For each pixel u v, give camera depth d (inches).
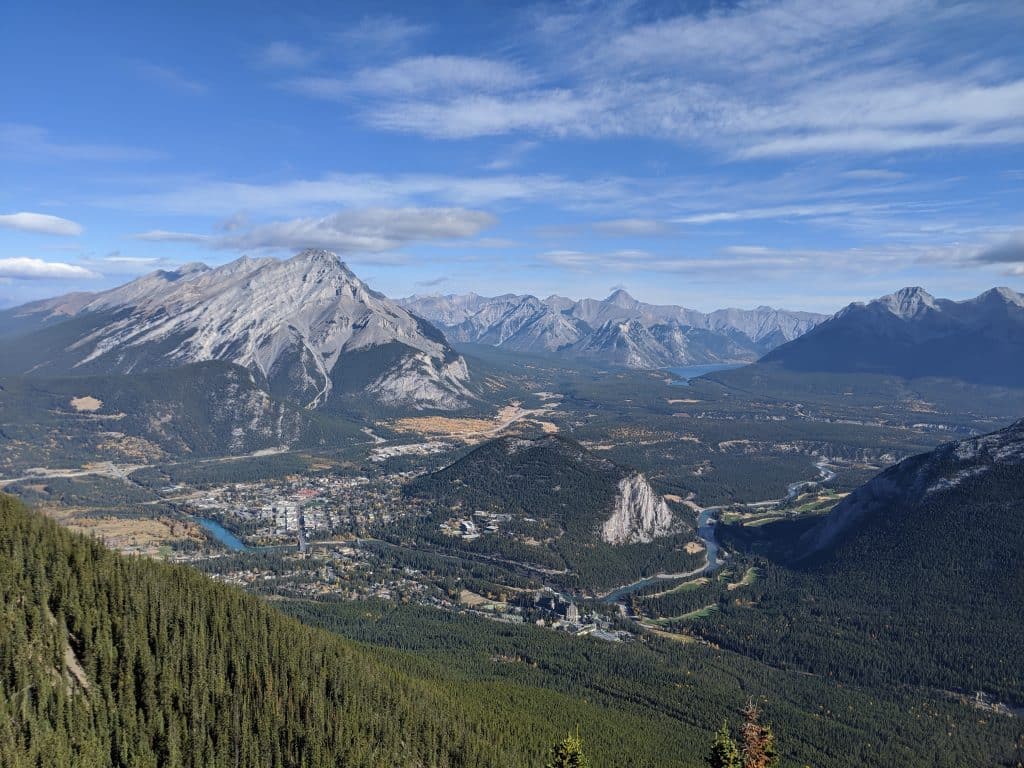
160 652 6624.0
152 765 5698.8
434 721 7145.7
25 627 6092.5
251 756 6127.0
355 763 6318.9
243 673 6860.2
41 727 5423.2
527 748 7253.9
